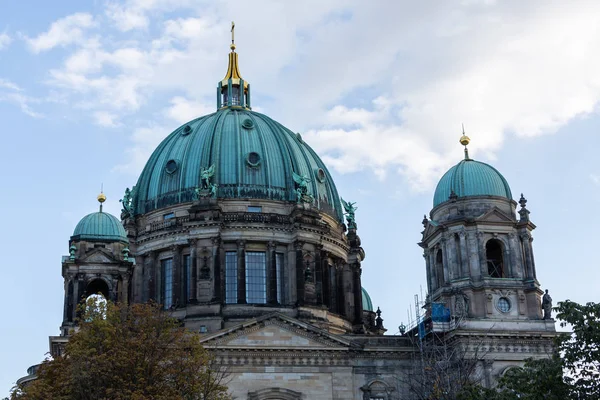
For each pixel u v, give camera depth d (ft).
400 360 368.07
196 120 471.21
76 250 391.24
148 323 308.19
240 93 490.90
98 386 289.33
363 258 464.65
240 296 398.62
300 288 403.13
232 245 410.72
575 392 244.22
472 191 385.29
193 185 426.51
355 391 360.69
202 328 384.06
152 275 417.90
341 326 417.08
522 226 380.37
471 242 375.66
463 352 351.46
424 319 380.37
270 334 361.51
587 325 244.63
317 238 417.90
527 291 370.94
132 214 435.53
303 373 359.25
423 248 401.49
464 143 408.87
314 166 455.63
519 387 254.68
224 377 343.26
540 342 358.23
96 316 310.04
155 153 460.14
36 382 304.09
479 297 367.04
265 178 429.38
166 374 298.76
